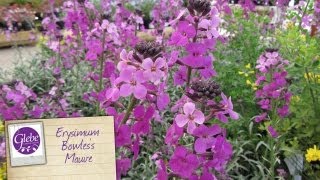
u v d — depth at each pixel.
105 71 0.31
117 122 0.20
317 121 0.36
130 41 0.44
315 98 0.36
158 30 0.53
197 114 0.19
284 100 0.35
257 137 0.39
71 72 0.52
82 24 0.44
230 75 0.43
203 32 0.23
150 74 0.19
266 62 0.34
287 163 0.35
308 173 0.35
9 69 0.69
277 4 0.54
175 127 0.19
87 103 0.47
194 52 0.22
